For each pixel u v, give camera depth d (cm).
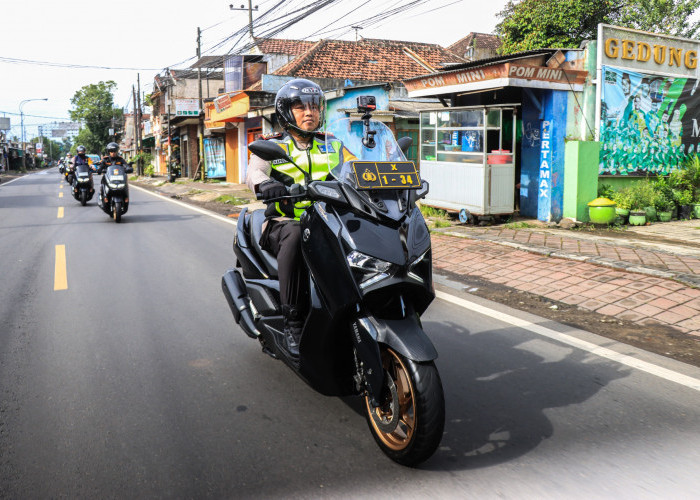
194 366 391
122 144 7231
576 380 356
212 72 3734
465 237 820
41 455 276
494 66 884
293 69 2084
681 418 305
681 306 484
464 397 335
